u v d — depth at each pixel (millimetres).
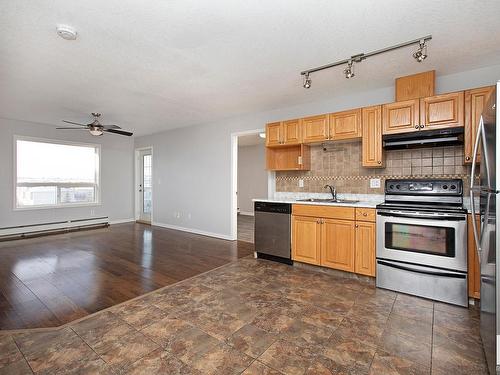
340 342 1808
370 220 2807
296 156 3990
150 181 6859
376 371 1534
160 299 2465
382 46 2369
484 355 1666
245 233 5625
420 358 1644
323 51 2465
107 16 1937
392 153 3246
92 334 1902
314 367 1568
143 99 3832
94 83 3221
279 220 3512
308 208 3254
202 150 5441
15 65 2721
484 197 1673
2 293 2598
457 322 2064
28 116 4801
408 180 2941
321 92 3541
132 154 7070
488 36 2195
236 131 4859
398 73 2926
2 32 2125
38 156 5465
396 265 2619
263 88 3400
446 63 2684
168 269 3299
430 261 2463
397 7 1841
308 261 3262
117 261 3617
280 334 1902
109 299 2467
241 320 2092
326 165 3771
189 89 3428
